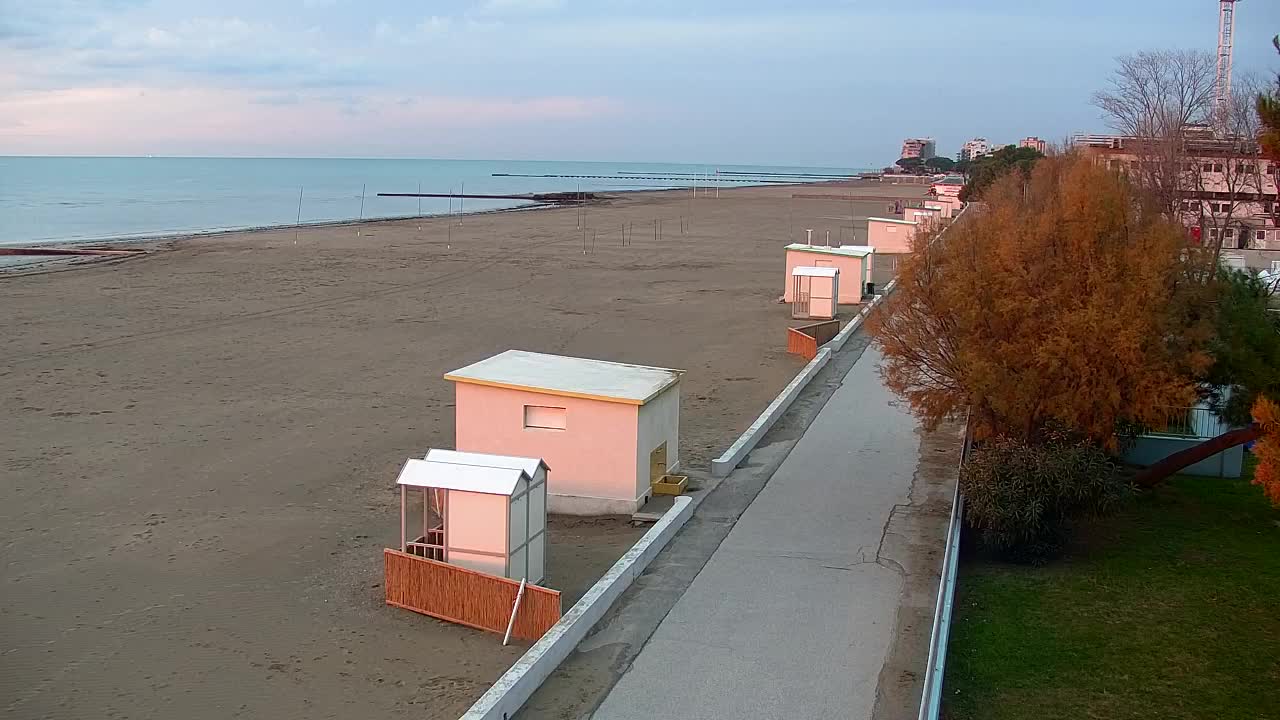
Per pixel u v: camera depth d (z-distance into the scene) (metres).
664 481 23.19
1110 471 19.77
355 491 24.28
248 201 163.12
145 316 48.22
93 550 20.59
